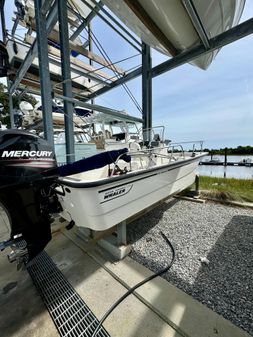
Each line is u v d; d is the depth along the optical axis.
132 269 1.69
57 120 5.28
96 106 3.39
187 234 2.33
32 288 1.51
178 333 1.09
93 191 1.38
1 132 1.25
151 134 3.54
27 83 5.18
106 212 1.53
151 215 2.97
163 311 1.23
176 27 2.85
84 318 1.21
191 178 3.40
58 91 5.01
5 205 1.27
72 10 3.71
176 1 2.36
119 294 1.41
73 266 1.78
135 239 2.25
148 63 4.20
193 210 3.14
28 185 1.35
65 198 1.58
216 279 1.54
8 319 1.23
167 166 2.26
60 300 1.36
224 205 3.37
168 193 2.55
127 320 1.18
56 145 3.88
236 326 1.12
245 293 1.38
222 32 3.14
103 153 1.62
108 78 5.04
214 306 1.27
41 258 1.90
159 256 1.89
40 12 2.58
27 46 4.28
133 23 2.85
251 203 3.29
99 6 3.26
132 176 1.68
